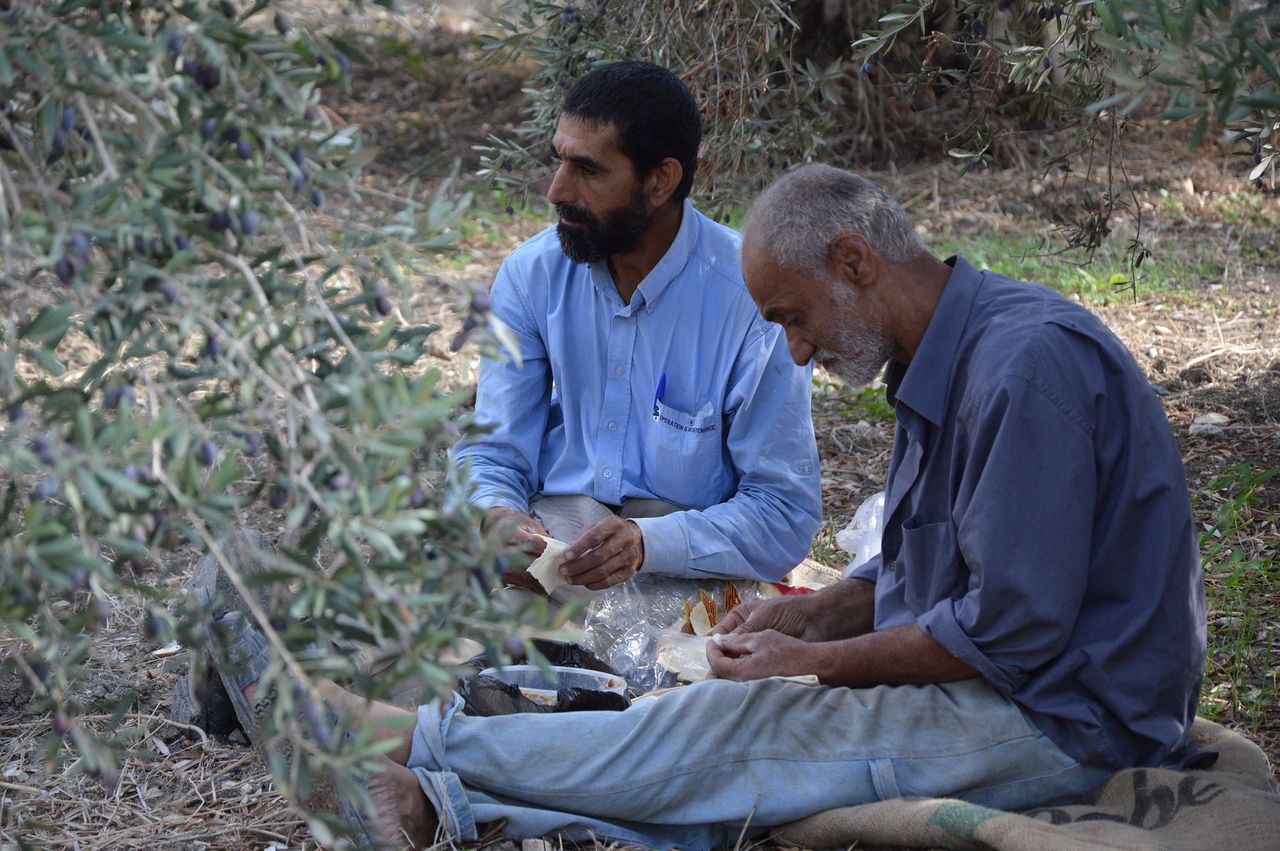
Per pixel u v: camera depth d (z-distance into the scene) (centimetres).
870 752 253
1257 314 652
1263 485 445
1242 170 927
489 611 171
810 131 469
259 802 282
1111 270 725
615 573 311
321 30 176
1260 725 306
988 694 254
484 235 834
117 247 158
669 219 327
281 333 159
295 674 160
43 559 150
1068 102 421
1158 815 238
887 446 527
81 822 276
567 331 340
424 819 253
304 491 161
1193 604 251
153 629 176
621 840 257
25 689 323
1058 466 238
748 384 330
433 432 173
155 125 163
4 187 156
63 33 157
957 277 258
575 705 279
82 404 159
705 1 453
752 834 260
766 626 291
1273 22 182
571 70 467
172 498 160
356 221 178
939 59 858
